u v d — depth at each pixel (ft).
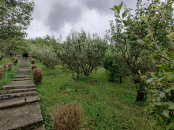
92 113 11.58
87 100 15.12
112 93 19.45
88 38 24.90
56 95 16.34
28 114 10.34
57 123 6.28
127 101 15.75
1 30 11.09
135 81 14.94
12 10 11.32
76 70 20.58
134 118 11.18
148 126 9.90
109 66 29.63
